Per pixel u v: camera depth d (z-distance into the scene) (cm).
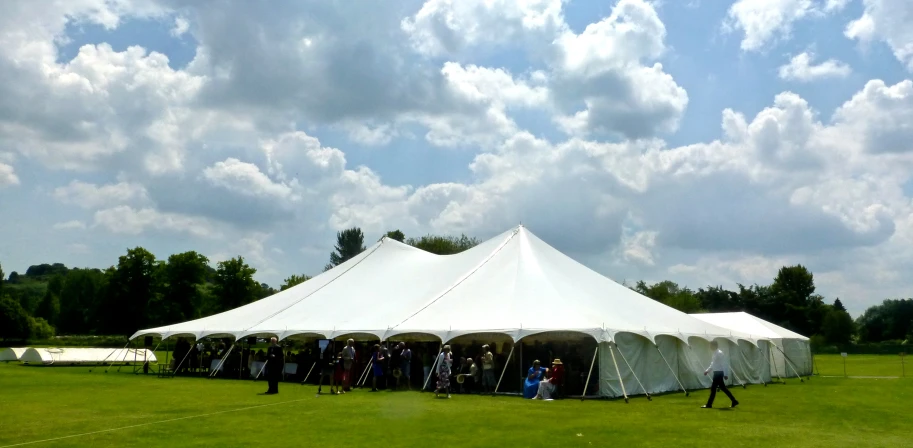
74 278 9738
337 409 1558
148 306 5709
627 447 1060
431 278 2675
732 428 1283
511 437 1151
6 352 3903
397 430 1227
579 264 2636
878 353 7512
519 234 2655
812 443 1116
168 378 2633
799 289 9056
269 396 1886
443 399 1841
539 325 1966
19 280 17438
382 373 2120
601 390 1897
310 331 2391
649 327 2106
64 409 1540
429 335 2122
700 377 2320
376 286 2764
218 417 1402
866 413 1576
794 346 3438
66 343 6506
